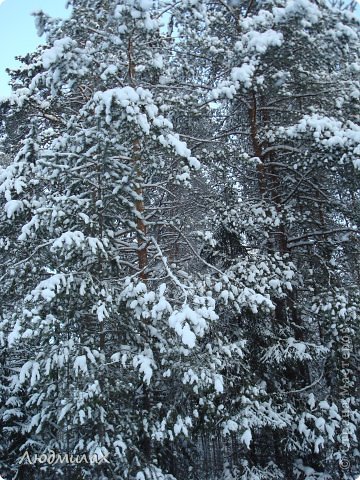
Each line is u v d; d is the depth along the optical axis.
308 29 8.88
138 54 8.61
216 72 11.12
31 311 6.29
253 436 9.83
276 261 9.73
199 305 6.87
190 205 10.62
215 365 7.29
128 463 6.99
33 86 8.50
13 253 7.88
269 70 9.29
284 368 9.76
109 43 7.84
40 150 7.66
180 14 8.41
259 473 9.38
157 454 8.20
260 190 11.52
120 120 6.92
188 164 7.64
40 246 7.20
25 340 7.36
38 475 9.00
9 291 7.68
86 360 6.71
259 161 9.78
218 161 10.52
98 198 7.57
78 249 6.86
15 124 9.85
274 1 9.16
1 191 7.34
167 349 7.43
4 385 10.71
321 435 8.80
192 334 6.04
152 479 6.91
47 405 7.70
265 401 9.05
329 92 9.80
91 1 8.33
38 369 6.68
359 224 10.71
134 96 6.78
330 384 9.84
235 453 10.00
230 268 9.32
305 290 10.88
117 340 7.73
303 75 9.87
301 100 10.97
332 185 11.16
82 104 10.02
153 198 11.55
